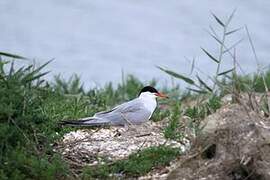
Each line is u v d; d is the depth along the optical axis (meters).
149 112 12.61
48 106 12.66
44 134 10.52
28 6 32.56
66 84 17.31
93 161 10.41
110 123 11.95
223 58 26.22
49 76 23.67
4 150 9.89
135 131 11.76
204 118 11.32
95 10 32.41
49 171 9.62
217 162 9.41
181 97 17.19
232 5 32.31
